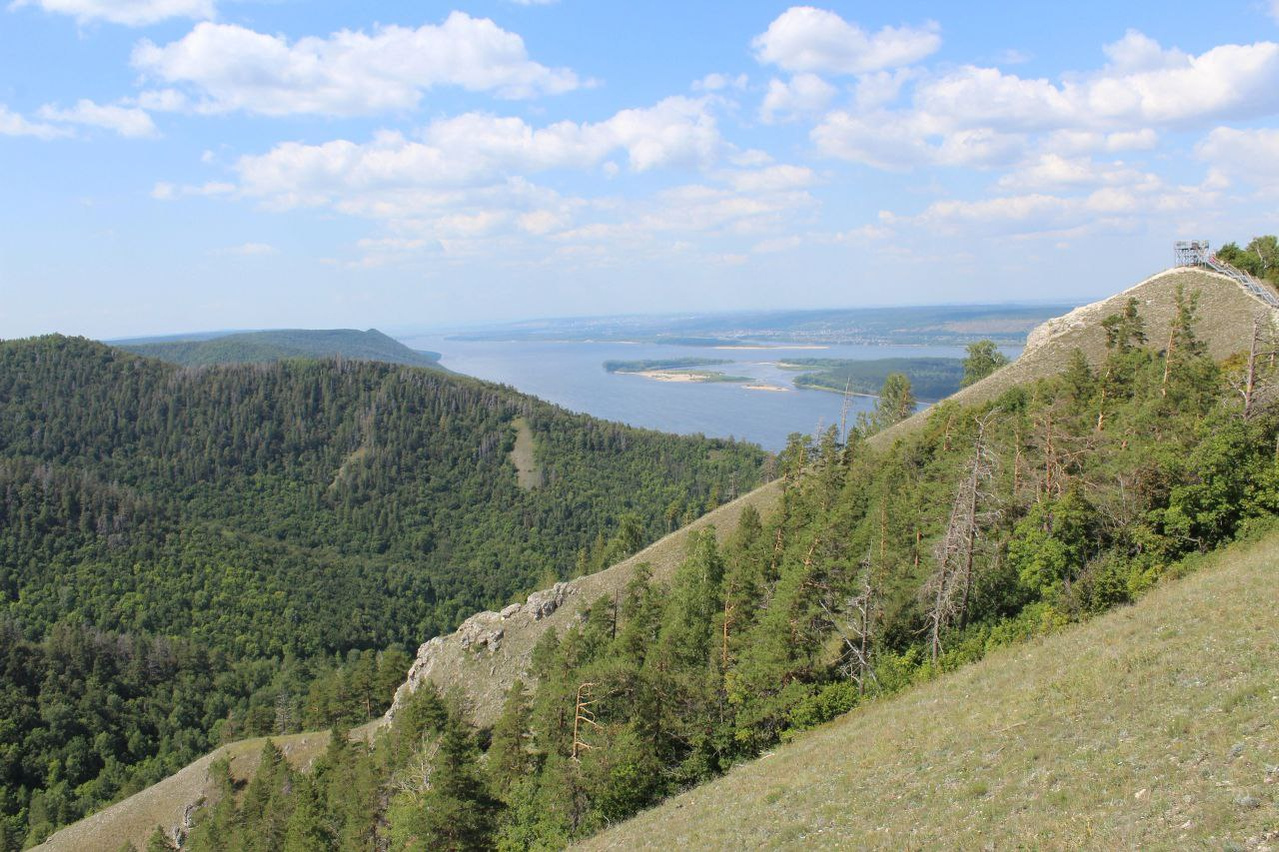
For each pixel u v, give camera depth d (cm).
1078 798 1933
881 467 7062
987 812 2073
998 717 2773
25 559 18450
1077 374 6775
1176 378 5747
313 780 7856
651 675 4800
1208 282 8875
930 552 4697
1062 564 4206
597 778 4303
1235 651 2378
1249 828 1502
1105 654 2861
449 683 8956
